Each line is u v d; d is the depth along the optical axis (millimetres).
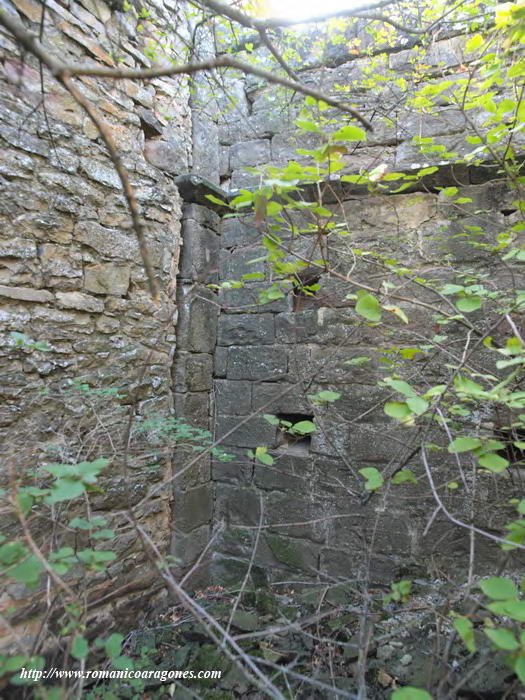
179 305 2750
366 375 2586
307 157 2879
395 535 2463
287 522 2703
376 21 2699
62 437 1966
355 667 1806
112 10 2377
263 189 1161
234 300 2955
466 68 2418
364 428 2568
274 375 2807
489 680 1560
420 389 2396
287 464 2732
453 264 2471
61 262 2061
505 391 1044
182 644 2164
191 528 2680
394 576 2438
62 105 2086
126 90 2432
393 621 2053
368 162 2699
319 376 2695
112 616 2180
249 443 2848
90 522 1188
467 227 1950
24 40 769
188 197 2795
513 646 753
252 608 2428
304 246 2658
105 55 2326
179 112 2812
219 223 3027
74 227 2125
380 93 2559
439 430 2377
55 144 2053
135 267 2428
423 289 2488
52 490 873
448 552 2332
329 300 2670
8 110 1871
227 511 2873
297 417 2863
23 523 944
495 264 2402
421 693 835
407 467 2447
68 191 2098
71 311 2111
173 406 2686
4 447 1798
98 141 2262
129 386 2359
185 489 2635
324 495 2637
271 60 2869
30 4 1951
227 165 3119
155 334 2545
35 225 1961
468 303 1154
